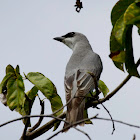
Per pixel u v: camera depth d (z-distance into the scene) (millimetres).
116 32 5684
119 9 6172
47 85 6898
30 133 6586
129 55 5918
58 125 6918
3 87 6949
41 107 6809
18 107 6668
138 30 6332
